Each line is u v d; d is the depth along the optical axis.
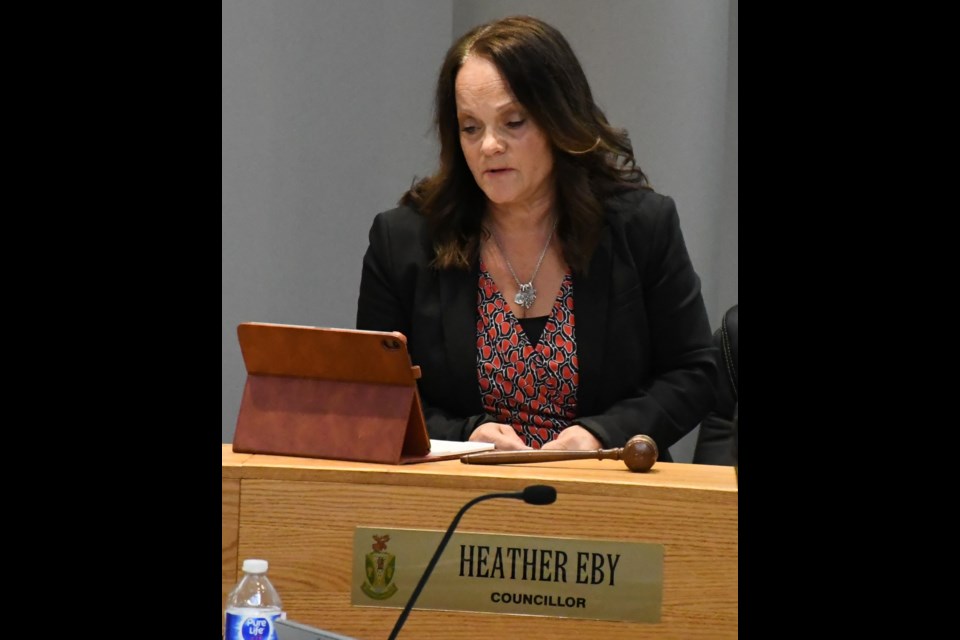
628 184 7.06
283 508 4.83
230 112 9.63
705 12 10.26
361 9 10.54
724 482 4.80
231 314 9.77
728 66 10.78
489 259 6.88
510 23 6.65
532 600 4.72
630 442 5.12
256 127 9.86
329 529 4.81
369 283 7.08
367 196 10.71
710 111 10.34
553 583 4.71
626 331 6.72
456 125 6.79
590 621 4.71
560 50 6.63
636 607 4.70
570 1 10.27
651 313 6.89
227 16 9.57
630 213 6.84
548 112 6.47
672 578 4.68
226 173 9.62
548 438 6.68
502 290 6.86
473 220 6.90
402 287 6.95
